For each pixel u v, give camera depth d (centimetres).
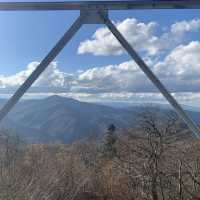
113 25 351
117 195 1220
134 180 1101
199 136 354
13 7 349
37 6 348
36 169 1191
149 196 1032
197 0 336
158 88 351
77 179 1304
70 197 1199
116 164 1221
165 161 984
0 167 1102
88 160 1499
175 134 953
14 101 348
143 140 1019
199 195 877
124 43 353
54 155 1405
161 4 342
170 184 970
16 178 1006
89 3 349
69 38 354
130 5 346
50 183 1097
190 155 927
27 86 348
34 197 945
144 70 352
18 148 1472
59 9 351
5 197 899
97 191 1288
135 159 1077
